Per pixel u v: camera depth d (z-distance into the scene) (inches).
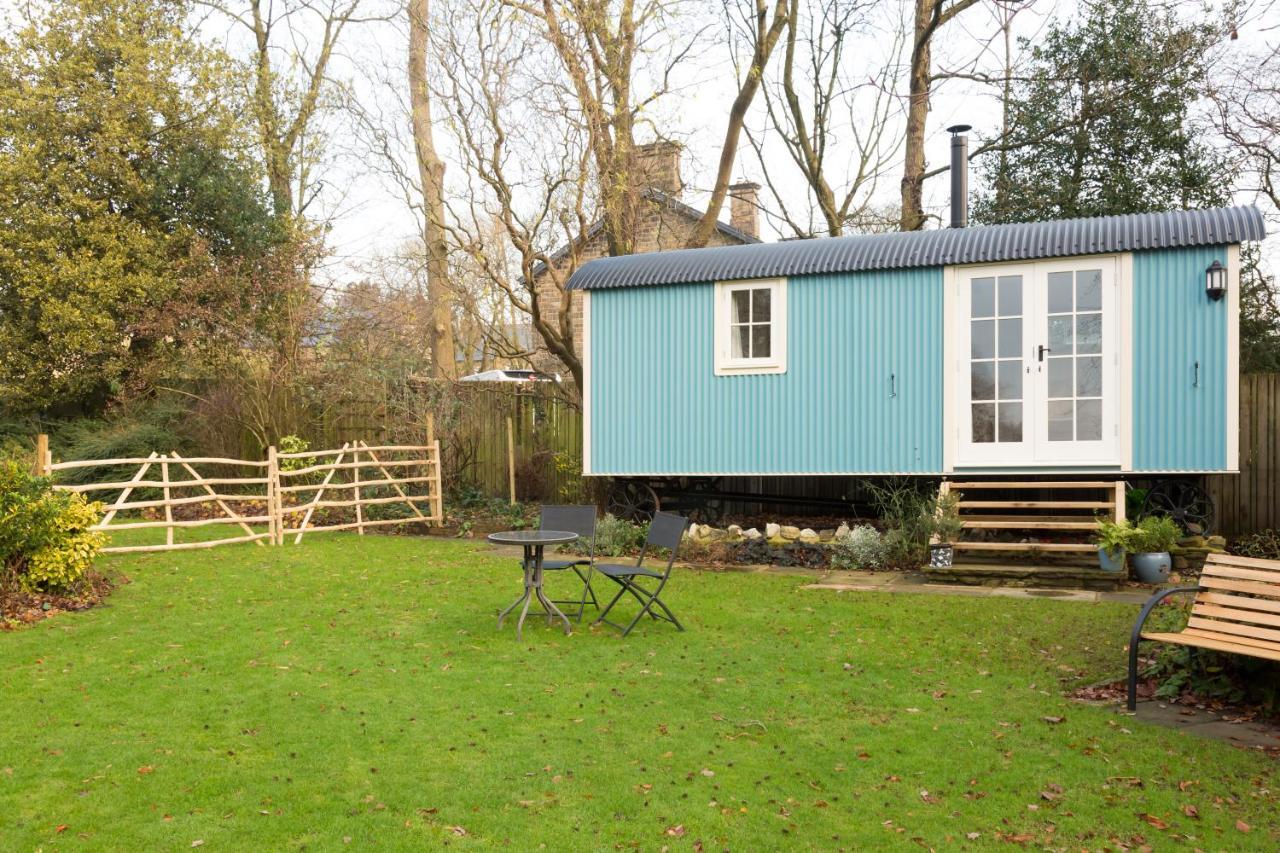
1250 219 386.9
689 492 532.4
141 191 663.8
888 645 279.1
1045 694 231.6
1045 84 662.5
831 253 459.2
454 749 194.7
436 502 561.3
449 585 374.3
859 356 448.1
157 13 698.8
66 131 657.6
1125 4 641.6
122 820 160.6
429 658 266.4
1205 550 386.9
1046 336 414.9
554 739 200.7
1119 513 379.2
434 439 579.8
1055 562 393.1
